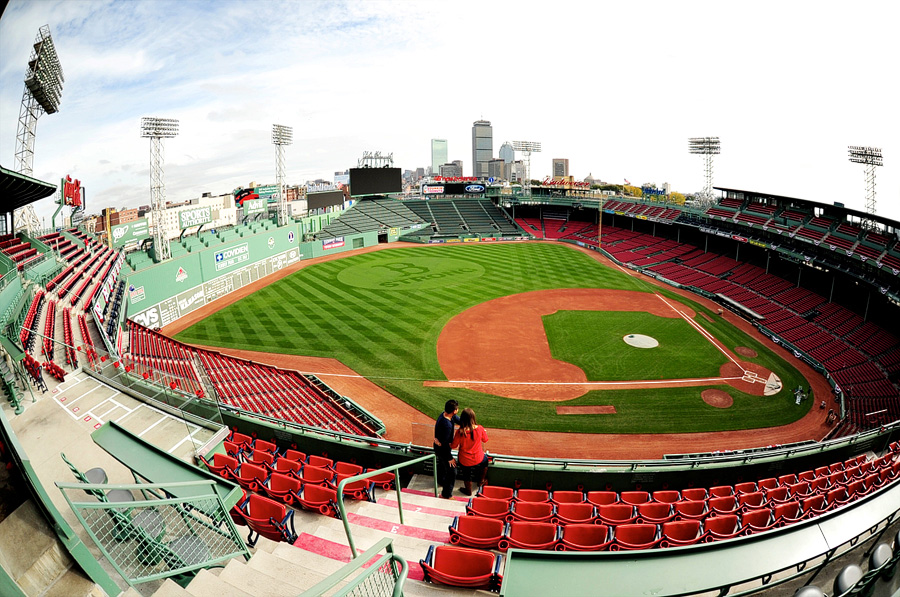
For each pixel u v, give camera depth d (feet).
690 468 48.24
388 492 37.96
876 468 49.16
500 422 79.61
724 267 182.29
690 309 143.64
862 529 24.47
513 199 298.76
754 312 141.38
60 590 14.94
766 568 21.18
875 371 105.50
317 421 70.85
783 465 51.98
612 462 46.65
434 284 170.19
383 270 193.06
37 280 80.43
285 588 19.15
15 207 103.71
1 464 16.22
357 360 106.11
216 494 21.98
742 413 84.12
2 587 12.62
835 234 144.56
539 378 96.53
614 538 28.17
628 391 91.09
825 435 77.97
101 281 103.81
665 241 227.20
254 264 178.91
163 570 19.40
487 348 112.16
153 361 72.08
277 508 27.94
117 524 20.26
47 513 15.28
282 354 110.01
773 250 164.66
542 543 27.48
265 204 252.01
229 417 55.21
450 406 35.73
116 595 16.25
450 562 22.98
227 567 20.02
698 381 95.91
